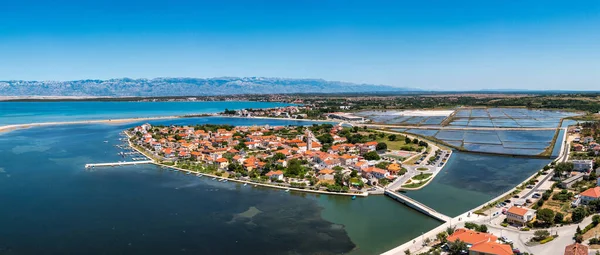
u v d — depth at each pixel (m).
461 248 130.38
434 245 140.50
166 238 152.25
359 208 188.50
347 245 146.75
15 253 138.38
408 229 161.62
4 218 171.62
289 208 188.12
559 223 152.62
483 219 164.88
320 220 172.25
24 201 195.25
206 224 166.88
